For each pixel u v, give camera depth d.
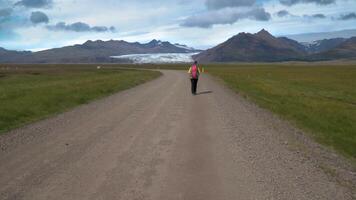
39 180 7.51
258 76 72.25
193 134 12.42
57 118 16.25
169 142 11.10
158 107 19.75
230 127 14.01
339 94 37.66
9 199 6.49
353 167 9.77
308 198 6.72
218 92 30.53
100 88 31.27
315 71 105.75
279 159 9.50
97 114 17.28
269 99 27.88
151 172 8.05
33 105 19.58
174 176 7.79
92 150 10.05
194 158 9.27
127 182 7.38
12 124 14.62
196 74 27.38
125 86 35.66
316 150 11.34
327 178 8.07
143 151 9.95
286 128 15.12
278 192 6.96
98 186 7.14
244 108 20.59
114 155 9.51
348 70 111.12
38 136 12.11
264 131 13.61
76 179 7.57
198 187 7.13
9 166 8.55
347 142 14.20
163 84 39.78
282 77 70.88
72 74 73.75
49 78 57.84
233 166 8.63
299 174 8.23
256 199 6.57
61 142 11.12
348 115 22.09
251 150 10.34
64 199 6.48
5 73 78.19
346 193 7.14
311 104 26.16
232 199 6.54
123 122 14.85
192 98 24.84
